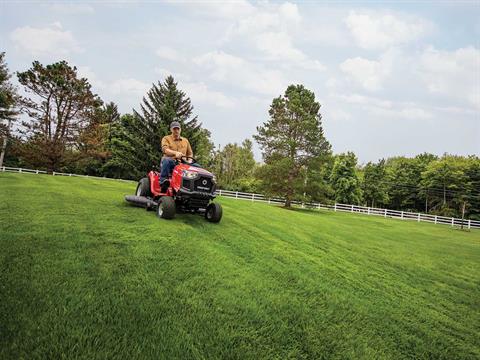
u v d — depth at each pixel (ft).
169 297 11.32
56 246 13.97
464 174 171.73
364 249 28.37
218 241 19.38
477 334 14.44
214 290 12.53
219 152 223.92
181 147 25.12
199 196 22.09
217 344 9.41
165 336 9.20
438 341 12.95
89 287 11.01
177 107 127.54
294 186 96.68
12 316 8.85
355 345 11.14
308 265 18.79
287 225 32.91
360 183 184.96
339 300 14.46
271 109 101.96
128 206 25.25
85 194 30.12
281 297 13.28
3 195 24.56
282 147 98.27
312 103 108.37
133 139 128.77
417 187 191.31
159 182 23.97
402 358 11.13
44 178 50.31
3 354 7.54
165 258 14.67
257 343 9.94
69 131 105.91
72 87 105.40
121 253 14.37
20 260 12.12
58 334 8.52
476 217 166.61
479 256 38.17
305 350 10.21
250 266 16.15
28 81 100.68
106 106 214.90
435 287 20.49
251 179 186.60
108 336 8.77
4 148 125.80
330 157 97.96
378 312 14.24
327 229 38.37
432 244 44.88
